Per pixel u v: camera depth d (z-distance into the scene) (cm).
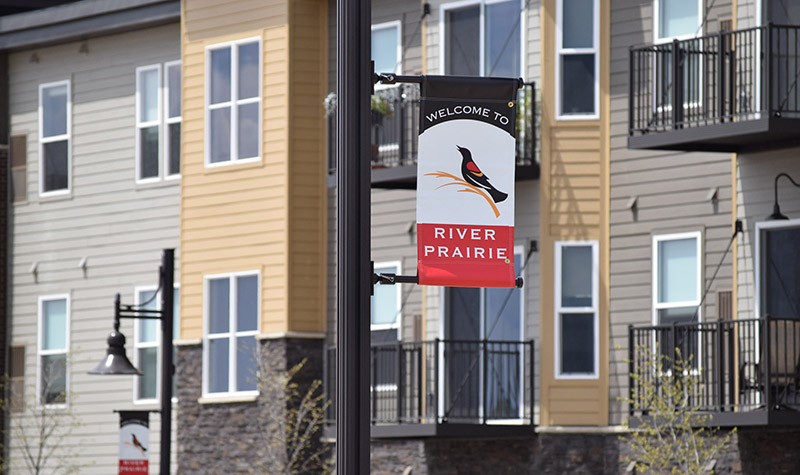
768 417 2044
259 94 2833
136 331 3109
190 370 2877
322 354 2759
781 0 2264
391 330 2680
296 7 2805
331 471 2680
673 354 2152
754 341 2166
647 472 2317
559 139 2484
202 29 2931
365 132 1159
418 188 1197
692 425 2148
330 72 2803
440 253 1190
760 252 2244
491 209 1204
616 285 2423
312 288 2769
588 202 2459
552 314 2462
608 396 2412
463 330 2594
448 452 2542
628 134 2291
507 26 2572
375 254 2711
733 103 2167
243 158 2852
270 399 2723
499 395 2497
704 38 2184
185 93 2947
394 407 2631
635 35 2448
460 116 1206
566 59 2502
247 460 2755
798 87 2245
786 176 2212
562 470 2428
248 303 2812
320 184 2792
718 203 2308
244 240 2823
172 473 3020
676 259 2358
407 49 2697
